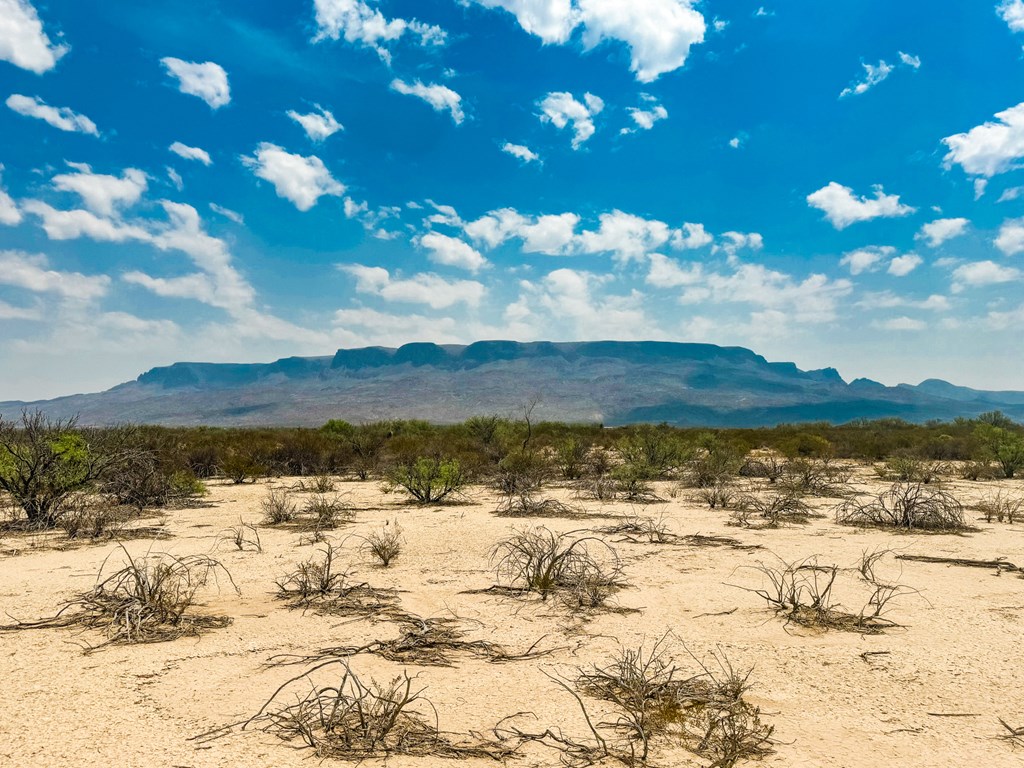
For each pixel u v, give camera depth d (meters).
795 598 7.32
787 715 4.38
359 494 17.36
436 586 7.96
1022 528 12.15
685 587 7.89
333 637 5.99
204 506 15.12
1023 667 5.29
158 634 6.01
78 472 12.97
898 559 9.47
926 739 4.03
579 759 3.71
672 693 4.62
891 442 31.64
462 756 3.75
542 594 7.39
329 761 3.68
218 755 3.73
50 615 6.69
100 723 4.15
